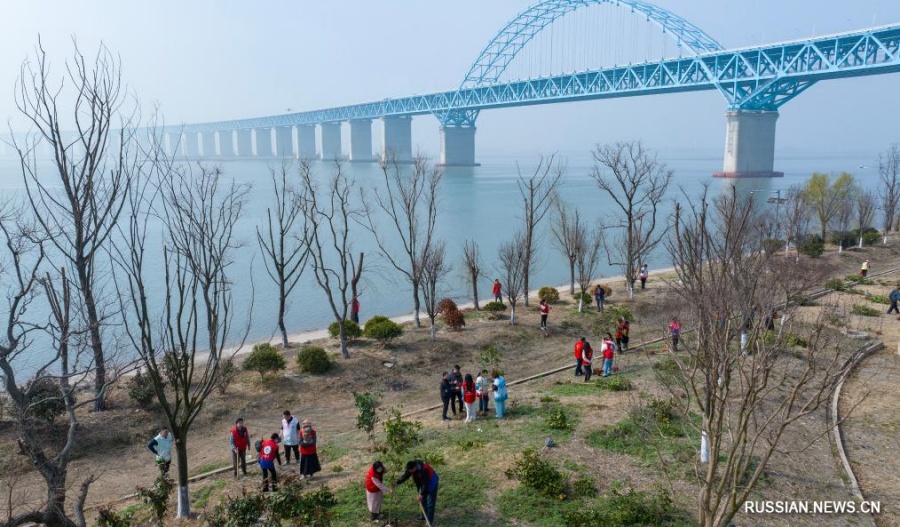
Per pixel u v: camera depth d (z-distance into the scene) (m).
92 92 14.41
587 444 15.45
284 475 14.46
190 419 14.04
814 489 13.69
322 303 40.78
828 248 49.53
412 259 32.50
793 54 115.88
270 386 23.38
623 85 137.62
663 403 17.05
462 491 13.31
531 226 39.09
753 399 9.24
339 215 77.44
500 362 26.39
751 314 10.01
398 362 25.98
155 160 18.55
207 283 14.04
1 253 43.72
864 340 24.09
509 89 168.62
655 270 50.41
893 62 91.62
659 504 12.49
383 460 15.33
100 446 18.97
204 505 14.47
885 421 17.42
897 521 12.58
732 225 16.42
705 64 126.94
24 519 11.41
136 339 30.03
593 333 30.16
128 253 50.69
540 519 12.19
